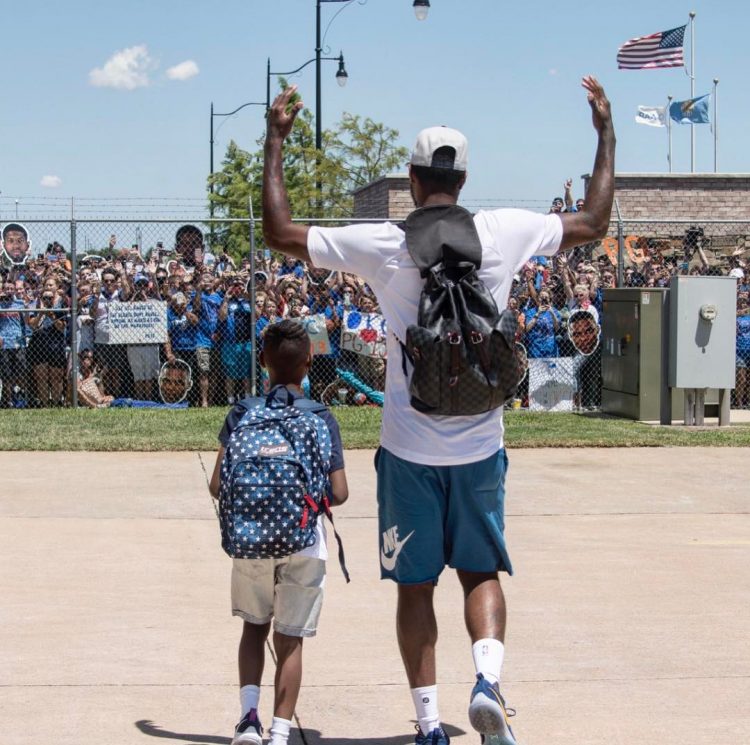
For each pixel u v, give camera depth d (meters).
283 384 4.13
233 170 35.34
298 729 4.48
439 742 3.90
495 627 3.81
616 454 11.80
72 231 14.70
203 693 4.84
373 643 5.57
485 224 3.83
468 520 3.86
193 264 15.31
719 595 6.47
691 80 27.44
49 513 8.61
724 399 13.92
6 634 5.63
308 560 3.97
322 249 3.82
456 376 3.60
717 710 4.66
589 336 15.57
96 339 15.07
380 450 3.96
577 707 4.68
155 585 6.63
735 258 17.72
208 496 9.29
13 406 15.02
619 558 7.38
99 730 4.41
